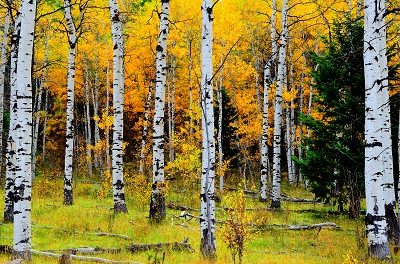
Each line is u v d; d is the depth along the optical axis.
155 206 12.29
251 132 25.77
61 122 33.56
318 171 13.52
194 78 23.22
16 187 7.12
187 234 10.93
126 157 32.69
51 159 30.98
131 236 10.48
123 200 13.48
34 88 30.20
